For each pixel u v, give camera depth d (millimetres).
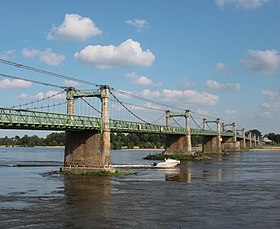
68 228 29828
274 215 34344
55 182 57875
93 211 35719
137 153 193750
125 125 90438
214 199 42188
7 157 151875
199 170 81500
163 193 46469
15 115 55625
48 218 32906
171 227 30219
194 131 146875
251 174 71688
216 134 176375
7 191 48031
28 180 60531
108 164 72812
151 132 108312
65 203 39688
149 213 34969
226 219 32781
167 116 136375
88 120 70375
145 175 69438
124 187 52000
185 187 52000
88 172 70438
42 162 113562
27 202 40219
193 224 31109
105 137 72688
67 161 74125
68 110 75250
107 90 74250
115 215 34125
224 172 76312
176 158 127375
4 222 31469
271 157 147125
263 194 45844
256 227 30266
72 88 75500
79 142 73688
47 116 61406
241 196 44281
